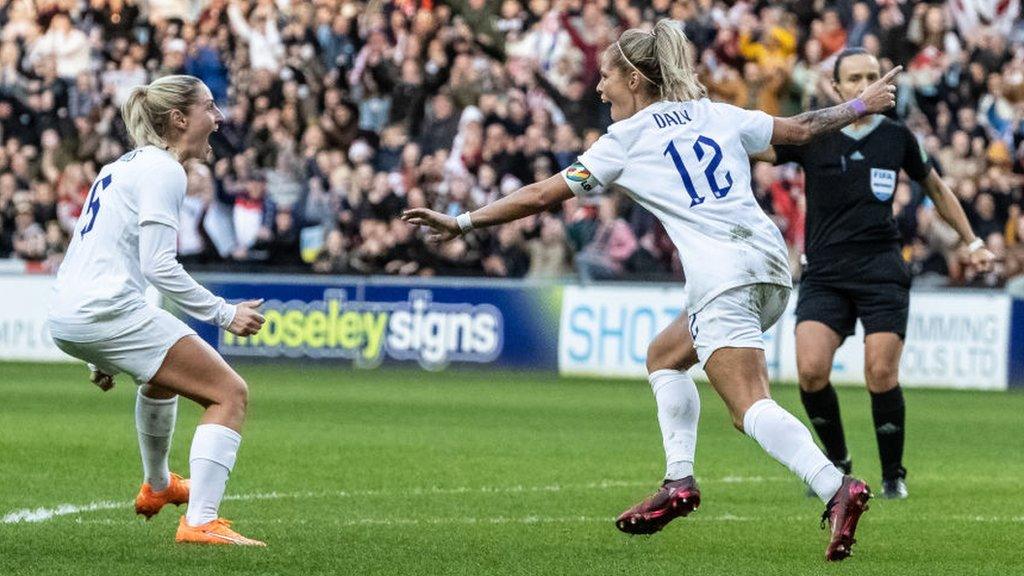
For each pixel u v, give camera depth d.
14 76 38.53
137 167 10.46
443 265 33.44
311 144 35.56
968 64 34.38
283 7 38.06
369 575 9.79
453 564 10.32
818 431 14.85
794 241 31.86
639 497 14.50
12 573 9.58
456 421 22.45
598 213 32.56
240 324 10.41
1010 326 29.78
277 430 20.59
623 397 27.28
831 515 9.89
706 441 20.31
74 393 26.39
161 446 11.33
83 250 10.58
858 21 34.38
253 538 11.39
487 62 35.47
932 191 14.98
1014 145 33.69
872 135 14.54
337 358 33.38
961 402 27.27
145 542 10.95
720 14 35.50
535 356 32.09
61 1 39.16
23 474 15.45
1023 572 10.38
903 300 14.61
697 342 10.24
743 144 10.52
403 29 36.91
